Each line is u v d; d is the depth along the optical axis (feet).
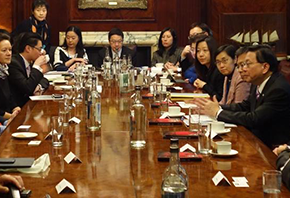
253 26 31.27
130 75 17.80
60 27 31.81
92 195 7.27
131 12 31.99
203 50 18.21
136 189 7.48
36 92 18.24
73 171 8.38
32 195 7.34
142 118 9.89
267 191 6.95
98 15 31.83
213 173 8.29
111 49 26.35
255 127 12.53
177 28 32.30
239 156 9.33
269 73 12.98
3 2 30.83
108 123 12.04
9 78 18.11
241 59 13.14
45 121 12.32
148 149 9.68
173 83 19.70
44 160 8.55
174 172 6.64
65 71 23.93
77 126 11.70
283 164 8.40
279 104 12.62
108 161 8.91
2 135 10.90
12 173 8.34
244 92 15.40
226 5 31.42
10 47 16.92
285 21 31.14
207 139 9.43
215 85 18.01
